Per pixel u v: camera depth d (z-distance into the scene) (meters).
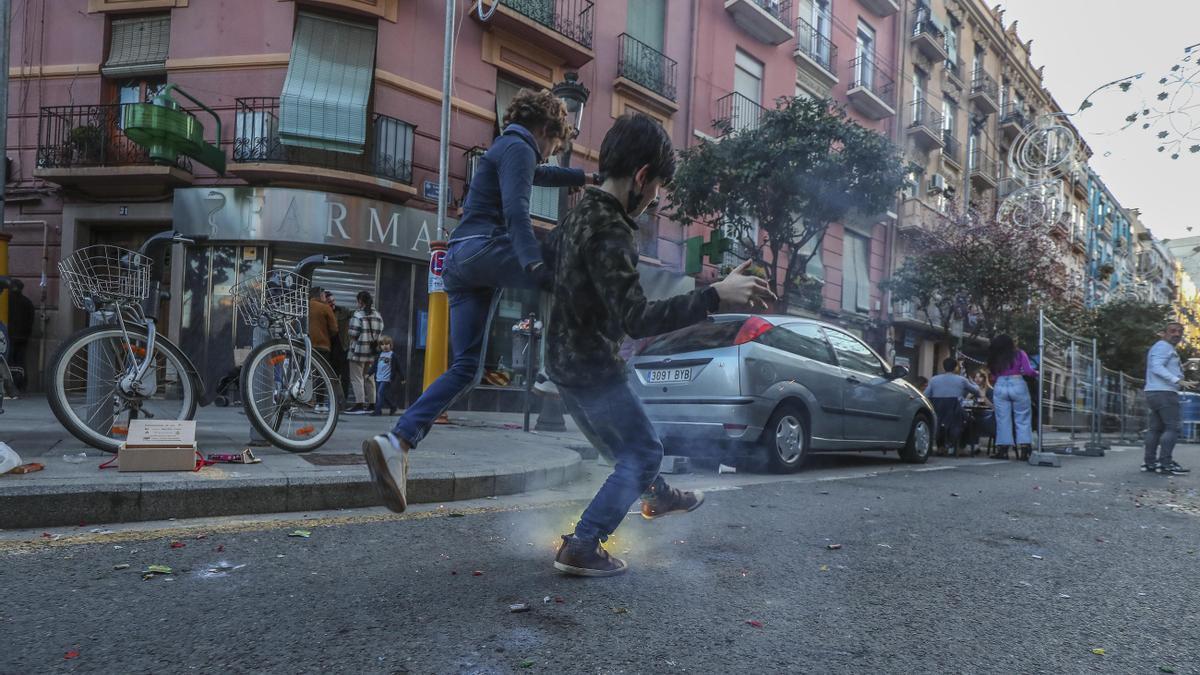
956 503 4.68
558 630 2.00
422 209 12.23
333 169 11.12
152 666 1.68
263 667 1.69
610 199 2.27
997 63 28.44
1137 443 14.13
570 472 4.93
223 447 4.55
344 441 5.26
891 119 21.69
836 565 2.89
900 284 18.59
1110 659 1.97
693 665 1.81
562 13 14.08
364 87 11.39
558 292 2.31
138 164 10.98
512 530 3.28
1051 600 2.53
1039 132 17.50
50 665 1.66
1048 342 9.53
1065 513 4.45
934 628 2.18
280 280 4.70
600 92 14.69
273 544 2.85
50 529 2.92
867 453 8.95
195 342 11.18
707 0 16.48
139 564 2.50
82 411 3.86
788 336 6.33
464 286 2.60
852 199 11.45
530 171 2.47
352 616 2.06
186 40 11.36
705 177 11.86
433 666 1.73
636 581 2.52
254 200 11.10
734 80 17.17
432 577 2.48
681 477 5.60
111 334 3.95
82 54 11.51
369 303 9.70
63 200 11.41
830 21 19.73
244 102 11.20
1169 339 7.71
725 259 16.42
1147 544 3.57
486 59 12.93
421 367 12.21
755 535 3.40
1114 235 38.69
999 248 17.06
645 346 6.56
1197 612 2.44
